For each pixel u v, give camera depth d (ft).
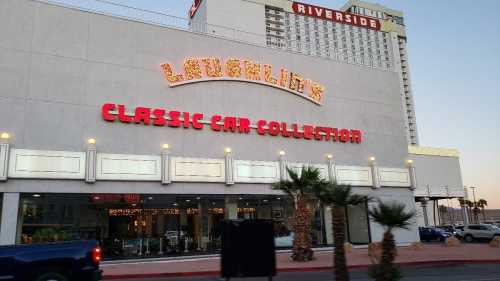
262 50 96.12
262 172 89.45
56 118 72.33
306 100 99.76
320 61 104.63
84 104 75.05
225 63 90.68
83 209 81.15
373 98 111.45
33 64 72.49
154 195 80.53
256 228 31.04
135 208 86.69
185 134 82.99
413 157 163.02
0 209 67.62
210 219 91.04
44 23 74.79
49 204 76.84
